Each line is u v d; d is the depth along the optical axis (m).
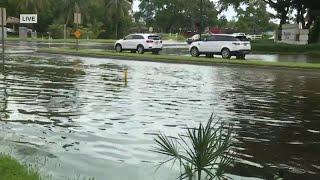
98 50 45.28
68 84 19.48
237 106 14.65
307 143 9.95
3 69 25.61
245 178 7.53
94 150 9.03
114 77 22.66
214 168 6.80
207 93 17.58
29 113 12.70
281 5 62.38
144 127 11.16
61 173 7.53
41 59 33.84
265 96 17.14
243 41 37.19
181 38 105.56
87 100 15.16
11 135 10.09
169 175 7.54
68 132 10.51
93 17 94.12
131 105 14.34
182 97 16.33
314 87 20.30
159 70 27.09
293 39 58.16
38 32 92.50
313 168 8.20
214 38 37.78
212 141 6.32
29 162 8.05
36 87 18.30
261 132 10.90
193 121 11.97
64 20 89.75
